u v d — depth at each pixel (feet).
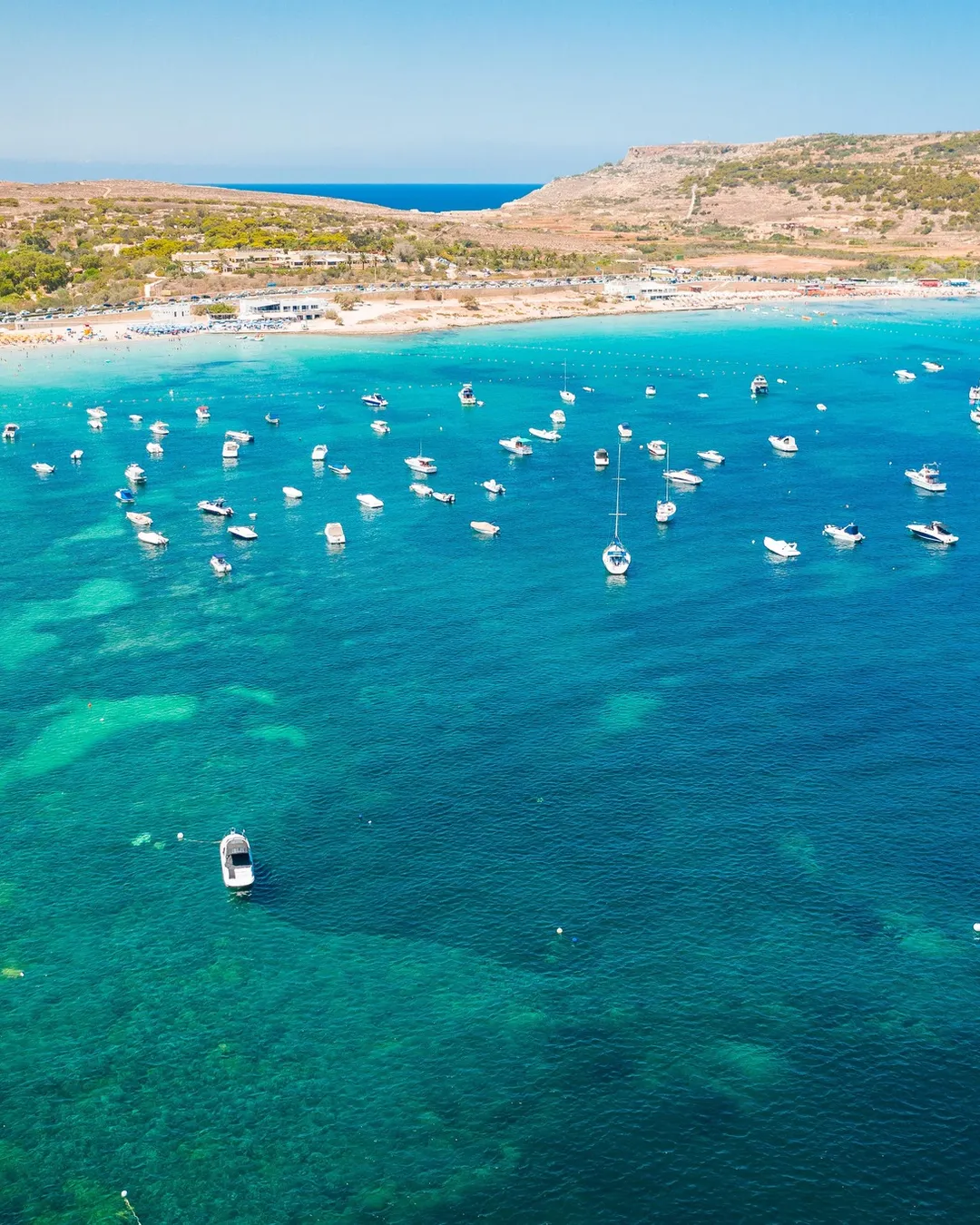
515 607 434.71
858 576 465.47
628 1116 205.57
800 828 287.48
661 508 539.70
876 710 347.36
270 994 237.04
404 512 564.30
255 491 602.44
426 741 333.01
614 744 328.90
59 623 423.64
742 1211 187.01
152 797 307.58
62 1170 198.49
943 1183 191.11
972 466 638.12
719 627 412.77
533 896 264.31
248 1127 205.98
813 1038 221.87
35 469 636.48
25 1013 232.73
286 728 342.64
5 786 312.91
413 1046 222.69
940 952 243.81
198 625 421.59
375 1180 195.00
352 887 269.03
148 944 252.21
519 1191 191.93
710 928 252.21
